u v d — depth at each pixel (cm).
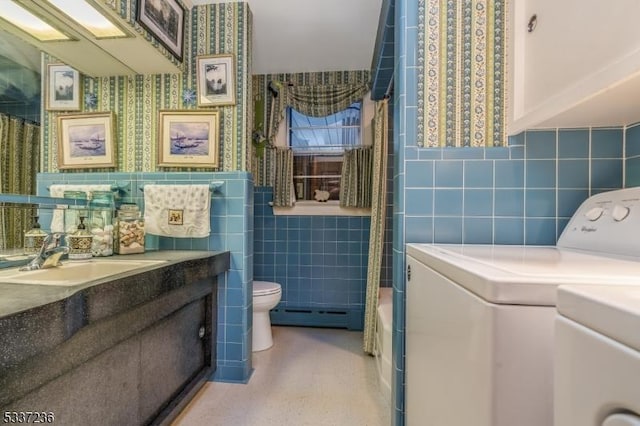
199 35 202
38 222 146
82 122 189
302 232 303
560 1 96
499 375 49
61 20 146
